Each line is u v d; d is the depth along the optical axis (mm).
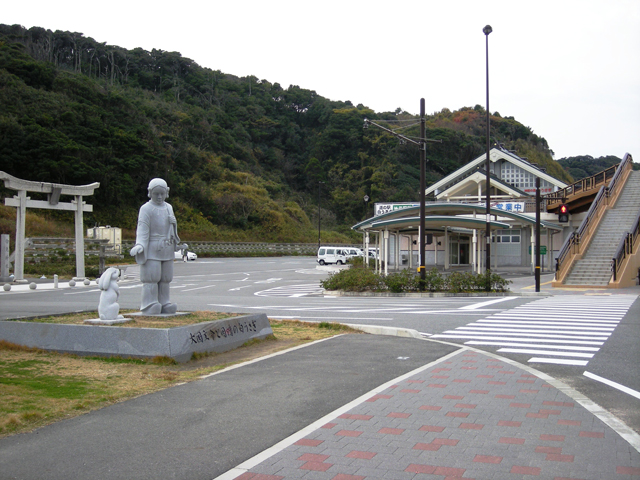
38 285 29562
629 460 4582
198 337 9109
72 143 60281
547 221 38156
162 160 71812
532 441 5043
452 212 34938
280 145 104812
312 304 19328
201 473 4383
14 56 70938
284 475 4332
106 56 99500
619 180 34750
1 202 54062
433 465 4496
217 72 120312
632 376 7840
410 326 13078
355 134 99000
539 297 21438
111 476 4332
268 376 7734
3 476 4328
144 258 10938
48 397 6547
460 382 7332
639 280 26844
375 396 6617
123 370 8023
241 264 53625
